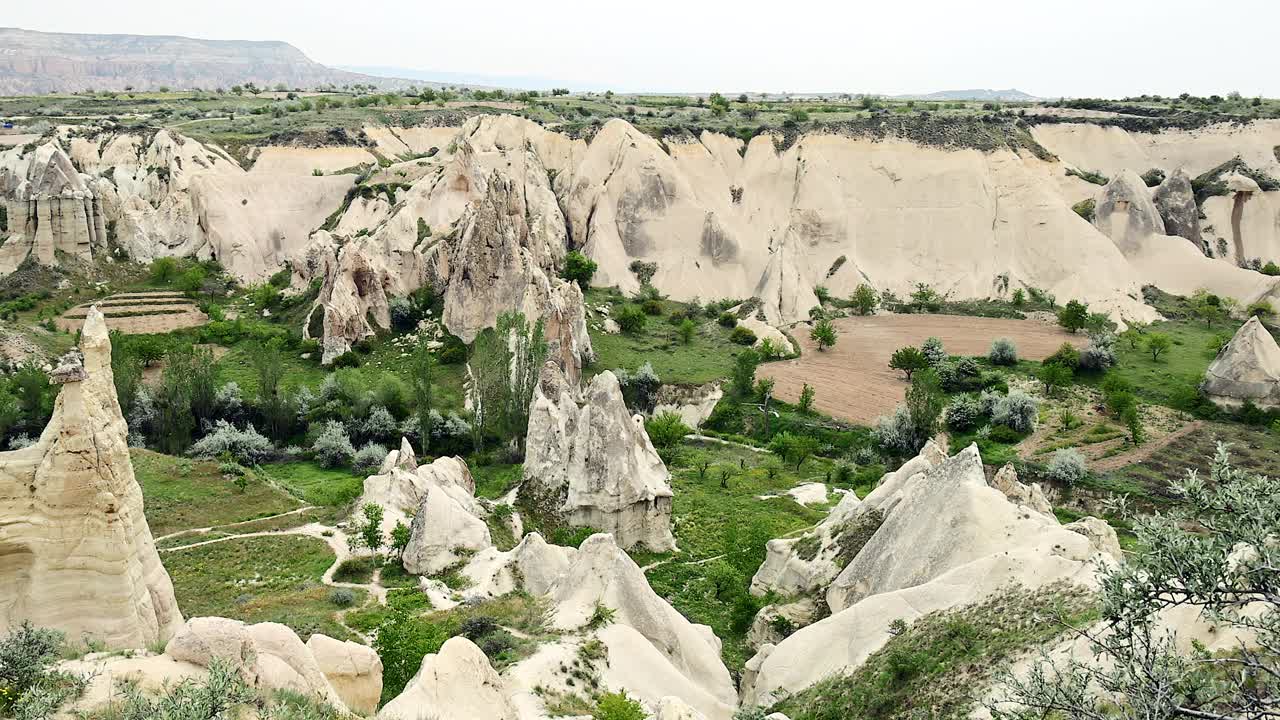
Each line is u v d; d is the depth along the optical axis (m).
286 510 67.50
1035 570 37.75
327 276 106.06
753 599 51.06
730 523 69.25
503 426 85.00
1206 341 116.12
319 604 48.59
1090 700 18.69
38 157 119.31
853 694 36.47
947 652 35.53
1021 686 18.83
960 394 97.06
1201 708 16.94
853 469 81.88
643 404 98.94
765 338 115.19
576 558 45.12
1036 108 188.62
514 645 38.94
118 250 125.12
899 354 106.38
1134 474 77.62
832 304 134.88
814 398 99.81
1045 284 137.88
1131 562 16.67
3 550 33.34
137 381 88.88
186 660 25.66
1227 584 15.88
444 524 54.78
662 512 64.75
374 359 99.88
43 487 33.59
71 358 34.38
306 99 197.25
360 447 86.75
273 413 88.50
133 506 35.59
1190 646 27.41
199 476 72.62
